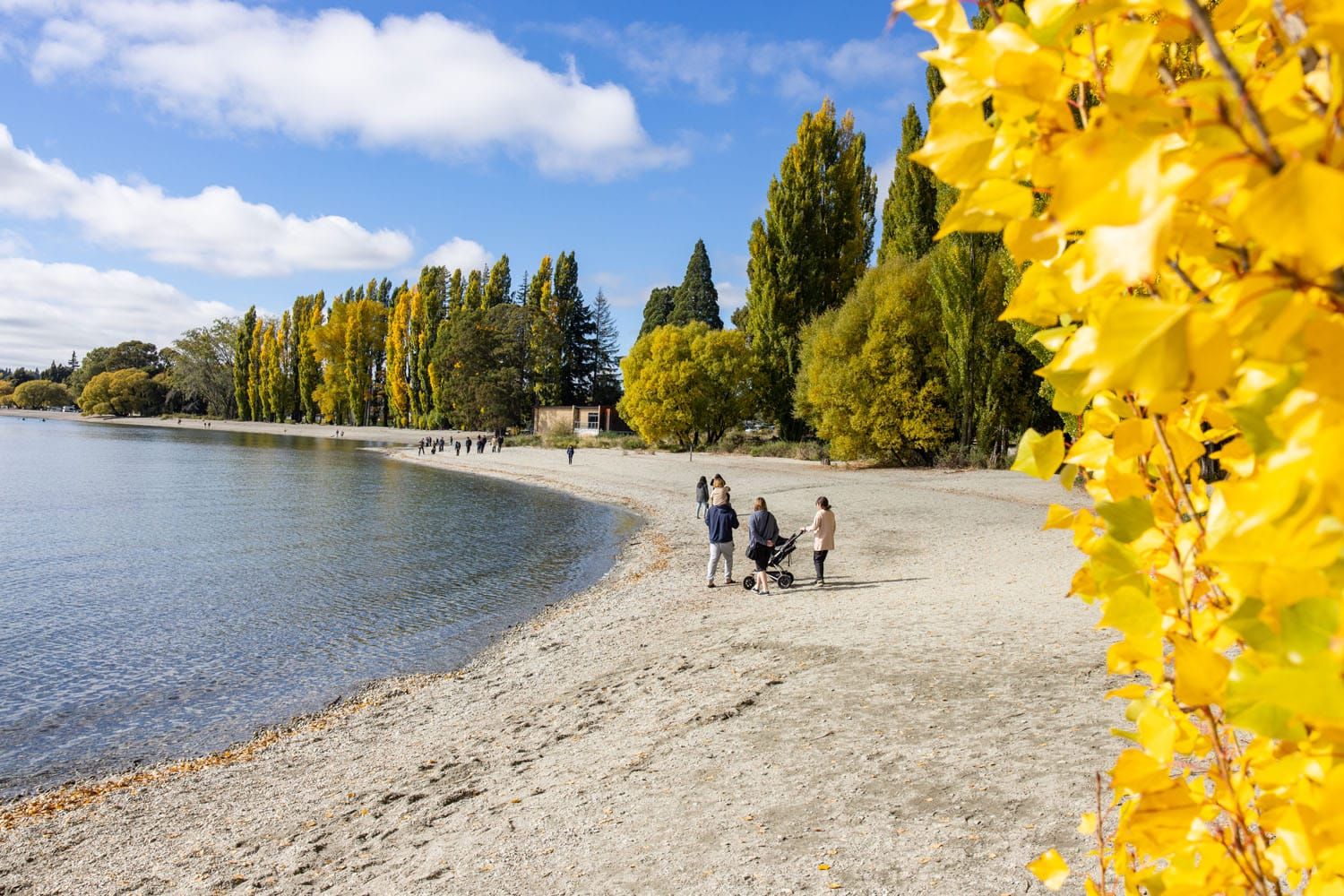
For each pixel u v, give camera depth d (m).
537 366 80.25
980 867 4.28
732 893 4.39
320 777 7.64
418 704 9.70
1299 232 0.38
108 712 9.85
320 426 103.19
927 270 31.55
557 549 21.05
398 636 13.02
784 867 4.56
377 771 7.55
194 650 12.30
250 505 30.16
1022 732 5.88
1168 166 0.46
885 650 8.34
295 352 113.50
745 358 47.00
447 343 86.38
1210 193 0.48
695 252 85.81
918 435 30.78
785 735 6.47
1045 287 0.83
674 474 37.97
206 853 6.21
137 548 21.05
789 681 7.80
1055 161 0.62
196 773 8.06
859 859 4.53
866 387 31.73
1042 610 9.48
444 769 7.29
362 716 9.48
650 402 48.56
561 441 64.31
